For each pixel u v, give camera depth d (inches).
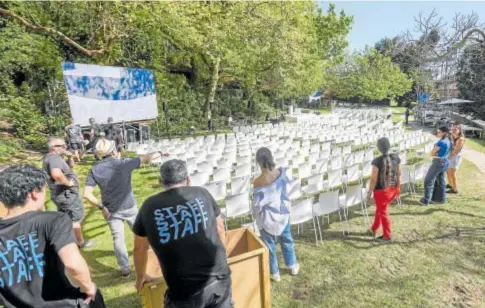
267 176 126.6
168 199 72.5
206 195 77.7
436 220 192.1
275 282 135.9
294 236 181.5
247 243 117.3
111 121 460.1
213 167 303.6
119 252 139.6
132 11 363.9
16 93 509.0
